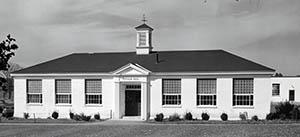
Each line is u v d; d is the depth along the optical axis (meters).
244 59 42.91
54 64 46.44
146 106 41.91
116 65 44.66
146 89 41.97
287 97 71.38
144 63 44.41
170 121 38.41
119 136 27.03
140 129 31.17
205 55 45.31
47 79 44.69
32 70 45.03
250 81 40.59
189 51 46.94
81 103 43.75
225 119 39.53
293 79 71.12
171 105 41.78
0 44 8.18
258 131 27.72
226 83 40.81
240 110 40.47
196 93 41.34
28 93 45.25
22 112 45.22
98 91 43.50
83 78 43.75
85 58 47.91
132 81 42.25
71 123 37.94
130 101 43.44
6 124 37.25
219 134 26.77
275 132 26.72
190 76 41.50
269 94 40.03
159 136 26.62
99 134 28.47
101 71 43.09
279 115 39.03
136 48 47.50
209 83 41.31
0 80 8.41
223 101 40.81
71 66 45.34
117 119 41.84
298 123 34.50
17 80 45.47
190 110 41.41
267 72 39.84
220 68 41.12
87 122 39.00
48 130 31.88
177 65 42.97
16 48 8.33
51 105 44.50
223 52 45.53
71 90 44.03
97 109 43.28
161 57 45.94
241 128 30.23
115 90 42.62
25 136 28.52
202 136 26.03
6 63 8.21
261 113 40.16
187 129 30.44
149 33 47.53
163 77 41.94
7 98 66.44
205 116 39.84
